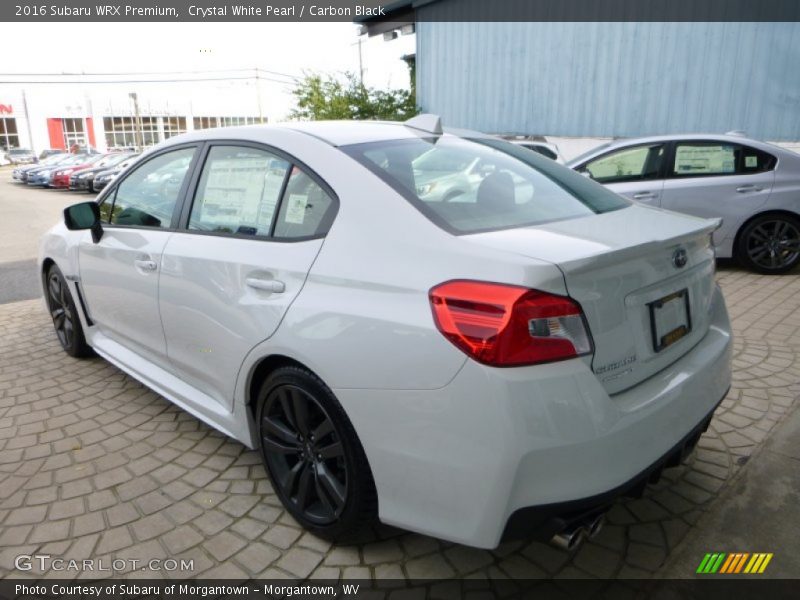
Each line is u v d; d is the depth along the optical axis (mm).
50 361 4191
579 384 1624
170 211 2891
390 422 1795
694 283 2160
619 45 9789
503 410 1577
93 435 3104
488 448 1605
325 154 2285
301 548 2221
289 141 2422
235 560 2162
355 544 2211
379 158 2266
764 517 2322
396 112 15055
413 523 1824
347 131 2525
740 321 4578
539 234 1894
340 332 1900
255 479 2680
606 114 10180
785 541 2195
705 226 2170
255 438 2488
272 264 2201
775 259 6012
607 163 6566
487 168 2428
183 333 2703
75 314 3939
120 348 3502
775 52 8227
